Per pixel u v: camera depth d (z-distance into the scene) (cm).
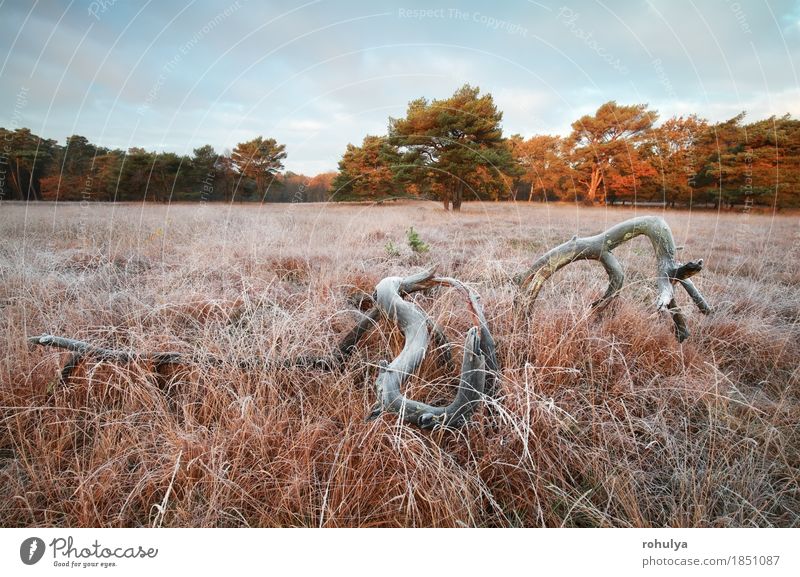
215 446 206
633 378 286
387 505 195
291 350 288
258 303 382
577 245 321
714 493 208
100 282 444
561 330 310
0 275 430
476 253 618
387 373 228
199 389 263
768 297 446
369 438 213
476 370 217
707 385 271
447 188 1883
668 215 1463
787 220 1309
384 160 1998
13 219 833
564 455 219
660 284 301
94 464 209
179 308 367
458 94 1925
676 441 235
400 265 562
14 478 206
